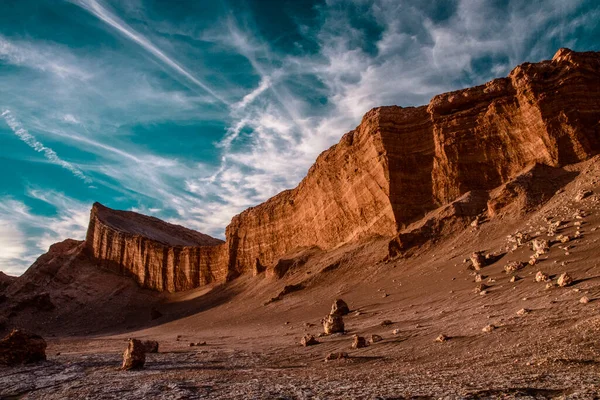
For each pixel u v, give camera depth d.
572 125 44.59
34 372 20.53
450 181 51.59
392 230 54.06
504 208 42.12
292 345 25.45
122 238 120.50
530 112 47.62
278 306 51.97
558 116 45.62
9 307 91.69
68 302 100.44
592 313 13.65
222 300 80.31
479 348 13.91
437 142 54.47
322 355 19.95
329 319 26.80
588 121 45.06
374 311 31.94
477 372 10.73
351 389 10.48
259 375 15.41
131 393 13.30
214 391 12.42
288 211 88.81
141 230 139.12
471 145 52.03
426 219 49.91
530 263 26.16
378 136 58.38
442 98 56.97
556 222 31.81
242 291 79.19
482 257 32.06
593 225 28.28
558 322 13.98
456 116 54.41
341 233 67.75
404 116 59.28
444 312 23.27
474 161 51.28
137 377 17.22
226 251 101.69
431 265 39.44
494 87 53.16
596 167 39.19
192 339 41.31
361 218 62.47
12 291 105.50
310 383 12.26
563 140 44.66
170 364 21.50
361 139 63.88
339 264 56.31
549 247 27.55
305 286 55.38
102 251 122.12
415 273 39.47
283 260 73.50
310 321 37.41
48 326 87.00
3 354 23.12
